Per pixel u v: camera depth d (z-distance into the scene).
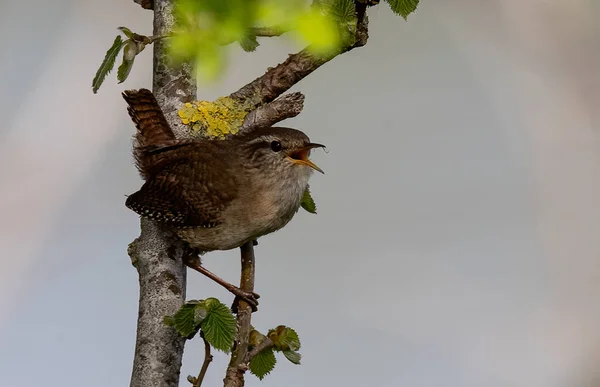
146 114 6.57
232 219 6.70
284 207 7.00
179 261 6.21
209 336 4.59
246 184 6.72
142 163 6.92
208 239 6.72
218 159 6.75
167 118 6.63
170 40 6.21
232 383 4.82
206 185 6.61
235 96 6.81
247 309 5.50
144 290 5.93
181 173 6.62
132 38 5.15
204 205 6.55
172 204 6.45
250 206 6.75
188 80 6.68
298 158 7.11
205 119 6.65
